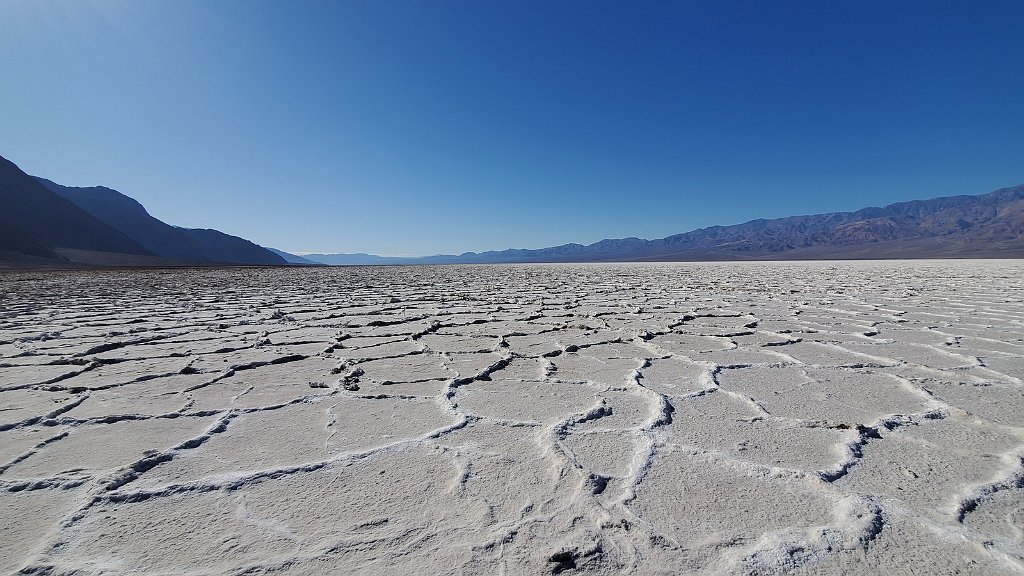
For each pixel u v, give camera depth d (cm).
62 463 315
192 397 454
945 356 600
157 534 242
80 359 611
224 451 333
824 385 482
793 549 226
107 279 2927
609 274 3478
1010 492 272
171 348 691
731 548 228
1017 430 357
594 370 555
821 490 276
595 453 325
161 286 2203
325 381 512
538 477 293
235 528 247
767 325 881
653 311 1116
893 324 867
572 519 250
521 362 599
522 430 367
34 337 775
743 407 417
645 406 420
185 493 278
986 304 1158
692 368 559
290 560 223
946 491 274
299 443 346
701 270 4172
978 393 448
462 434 360
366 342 741
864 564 217
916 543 229
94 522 251
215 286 2212
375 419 395
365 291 1873
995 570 211
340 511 260
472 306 1275
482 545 231
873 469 301
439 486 284
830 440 345
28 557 226
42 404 433
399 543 234
